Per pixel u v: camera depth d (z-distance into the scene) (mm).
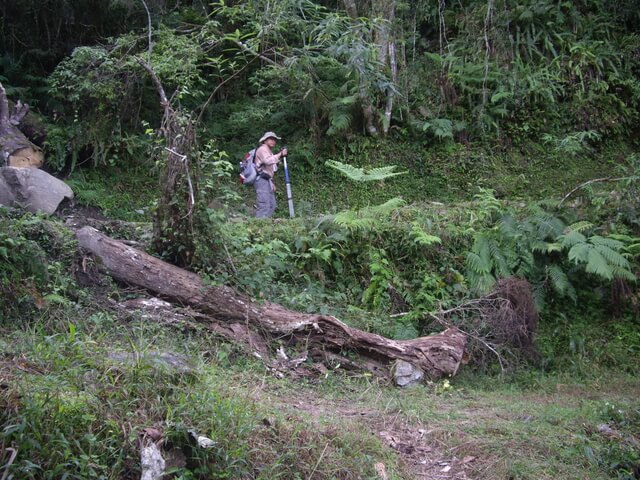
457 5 16375
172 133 7812
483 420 6168
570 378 8492
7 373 4273
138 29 13117
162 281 7410
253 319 7484
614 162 14336
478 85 14648
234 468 4207
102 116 12156
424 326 9078
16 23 13055
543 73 14758
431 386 7422
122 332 6516
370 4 13766
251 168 11203
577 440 5691
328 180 13570
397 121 14289
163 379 4738
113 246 7445
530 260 9805
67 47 13352
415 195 13508
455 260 9992
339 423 5473
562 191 13406
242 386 6039
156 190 12609
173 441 4168
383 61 13609
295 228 9945
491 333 8609
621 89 15289
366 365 7465
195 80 13328
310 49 12805
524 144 14258
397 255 9992
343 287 9547
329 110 13609
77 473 3676
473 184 13625
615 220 10711
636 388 8141
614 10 16234
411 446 5531
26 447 3654
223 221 7961
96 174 12383
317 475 4586
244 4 11945
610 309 10062
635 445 5676
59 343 4895
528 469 5191
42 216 7770
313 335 7516
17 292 6391
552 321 9906
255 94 14547
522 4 15719
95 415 4078
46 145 11820
